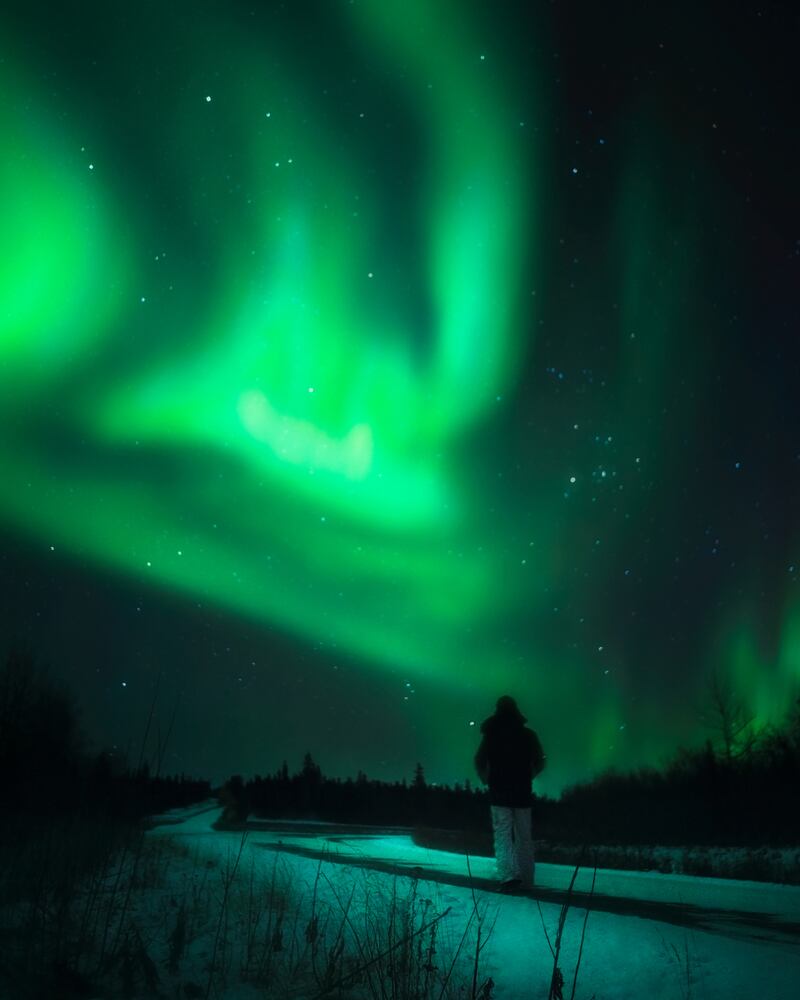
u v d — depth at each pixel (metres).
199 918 6.88
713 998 4.83
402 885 8.74
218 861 10.41
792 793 26.77
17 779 9.56
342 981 5.11
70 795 9.70
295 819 33.16
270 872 9.56
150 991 5.09
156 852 9.96
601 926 6.61
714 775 32.50
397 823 33.19
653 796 32.81
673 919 7.08
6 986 4.99
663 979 5.22
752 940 6.10
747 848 18.00
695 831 22.25
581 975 5.45
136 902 7.38
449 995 5.11
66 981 5.06
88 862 8.23
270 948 5.97
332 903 7.59
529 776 9.59
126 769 9.97
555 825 26.33
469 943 6.26
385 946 5.83
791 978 5.02
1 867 7.71
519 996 5.11
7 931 5.98
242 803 22.80
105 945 5.84
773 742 33.75
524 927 6.68
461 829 26.41
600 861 14.70
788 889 9.54
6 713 10.05
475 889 8.99
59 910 6.20
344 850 14.00
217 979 5.37
